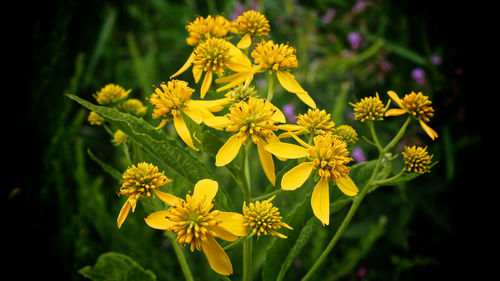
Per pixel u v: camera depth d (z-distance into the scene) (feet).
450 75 1.01
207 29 0.62
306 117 0.55
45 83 0.89
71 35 1.12
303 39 1.30
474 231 0.99
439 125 0.99
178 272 0.92
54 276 0.84
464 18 0.99
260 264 0.86
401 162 1.05
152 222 0.46
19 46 0.86
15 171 0.83
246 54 0.65
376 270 1.07
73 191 0.97
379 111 0.58
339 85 1.27
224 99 0.54
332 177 0.50
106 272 0.58
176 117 0.52
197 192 0.46
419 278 1.05
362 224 1.07
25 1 0.86
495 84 0.94
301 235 0.57
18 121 0.85
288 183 0.49
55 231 0.88
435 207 1.01
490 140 0.96
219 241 0.58
